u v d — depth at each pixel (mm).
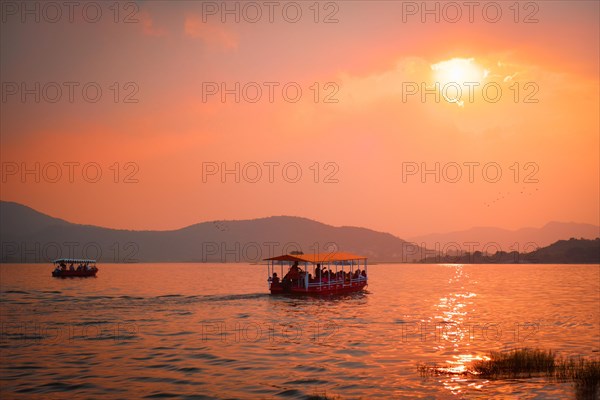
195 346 31203
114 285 96812
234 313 47469
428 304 58438
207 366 25922
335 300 59781
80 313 47781
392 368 25156
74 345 31703
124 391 21500
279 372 24562
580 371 22375
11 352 29562
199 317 44594
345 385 22141
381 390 21266
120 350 30078
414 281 118312
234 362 26797
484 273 179750
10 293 73812
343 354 28641
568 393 19938
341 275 64812
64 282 107125
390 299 63906
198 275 156750
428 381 22484
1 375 24203
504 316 46906
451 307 55406
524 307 56188
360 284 69688
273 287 60875
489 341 32844
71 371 25000
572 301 64750
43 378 23641
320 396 20547
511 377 22578
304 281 58750
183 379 23391
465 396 20031
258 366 25844
